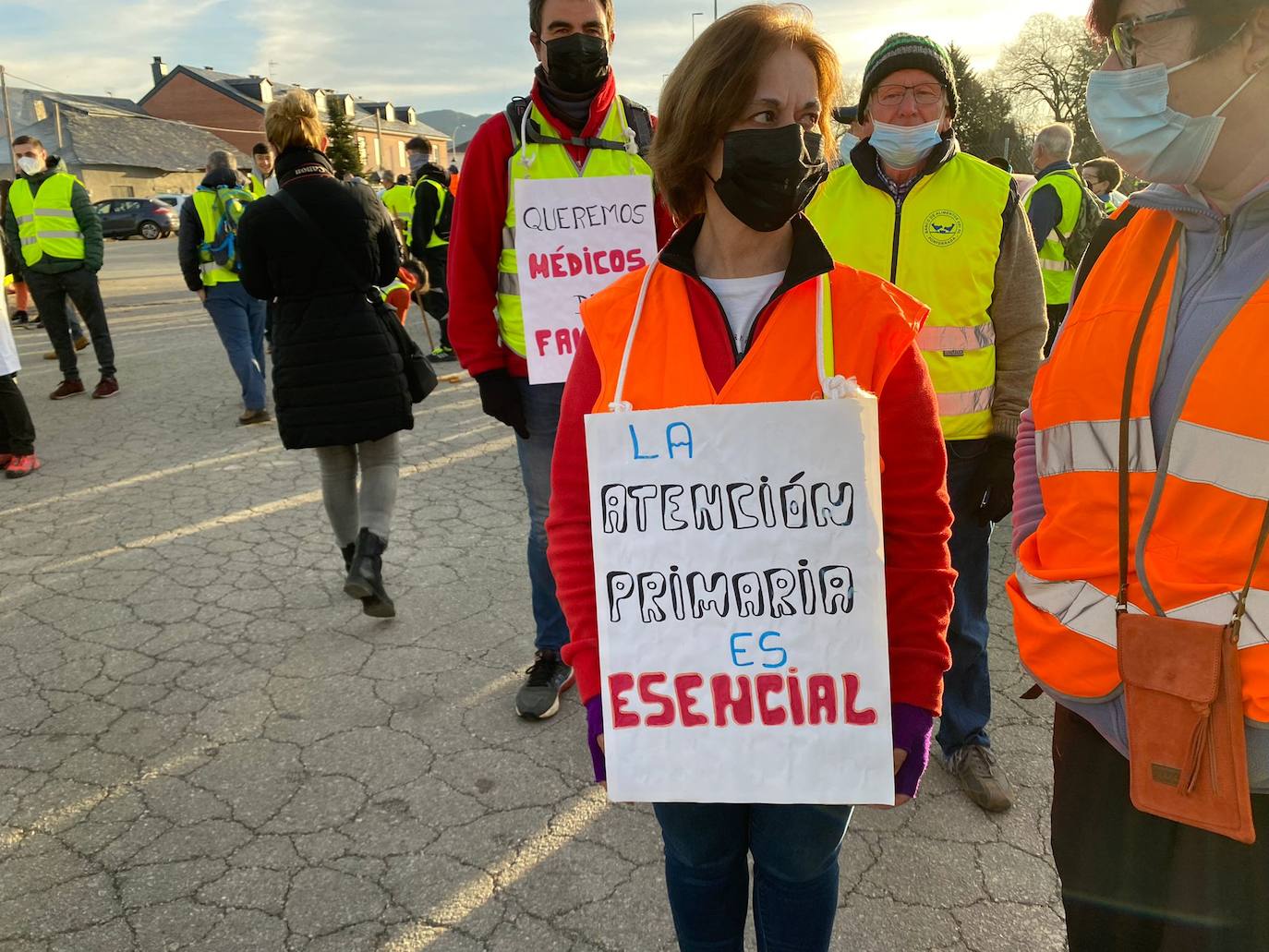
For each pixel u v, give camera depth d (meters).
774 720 1.26
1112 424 1.22
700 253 1.36
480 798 2.50
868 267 2.25
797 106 1.23
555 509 1.41
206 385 8.02
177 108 68.56
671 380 1.30
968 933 2.02
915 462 1.27
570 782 2.57
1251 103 1.08
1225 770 1.12
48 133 47.56
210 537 4.44
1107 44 1.21
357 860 2.27
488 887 2.17
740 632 1.25
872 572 1.21
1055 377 1.32
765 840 1.43
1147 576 1.19
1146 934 1.33
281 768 2.64
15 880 2.22
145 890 2.18
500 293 2.77
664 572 1.26
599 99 2.60
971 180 2.23
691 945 1.54
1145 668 1.17
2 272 5.27
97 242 7.31
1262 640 1.10
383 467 3.53
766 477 1.21
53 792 2.55
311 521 4.64
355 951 2.00
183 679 3.14
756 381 1.26
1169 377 1.17
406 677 3.13
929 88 2.14
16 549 4.32
